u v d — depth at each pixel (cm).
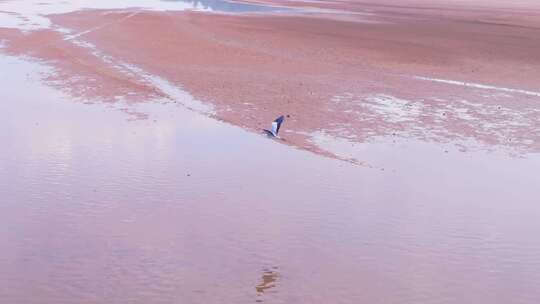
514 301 878
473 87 2475
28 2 5872
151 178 1318
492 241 1059
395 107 2083
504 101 2227
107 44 3244
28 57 2817
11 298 852
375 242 1040
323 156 1509
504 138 1753
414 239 1055
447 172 1437
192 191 1249
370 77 2636
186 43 3397
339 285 898
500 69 2916
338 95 2241
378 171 1418
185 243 1020
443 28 4622
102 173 1342
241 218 1122
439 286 907
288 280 908
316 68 2817
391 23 4912
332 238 1050
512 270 963
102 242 1020
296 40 3684
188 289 879
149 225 1088
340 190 1276
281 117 1666
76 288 878
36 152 1479
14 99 2030
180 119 1828
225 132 1698
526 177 1420
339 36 3944
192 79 2434
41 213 1131
